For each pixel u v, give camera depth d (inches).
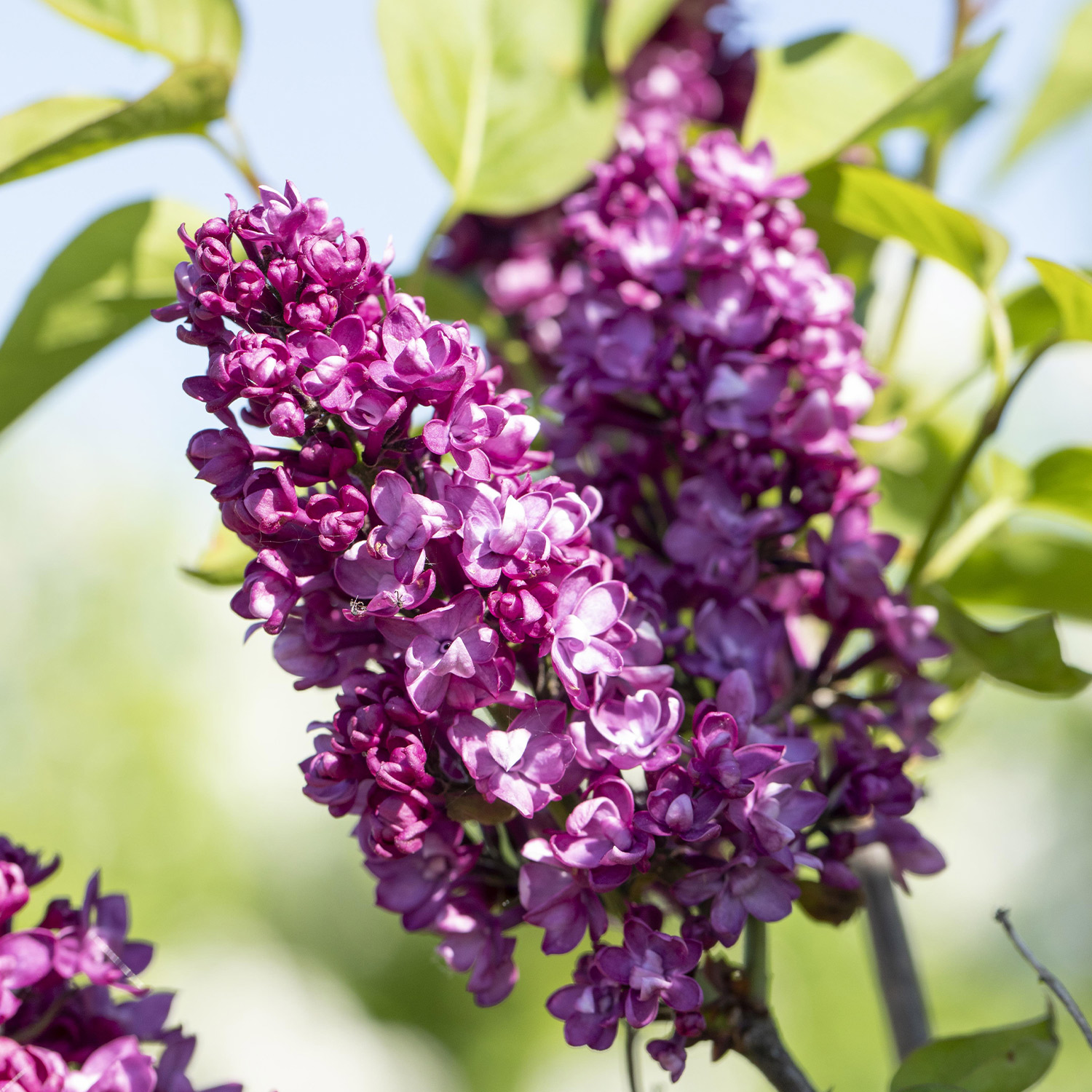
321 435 38.4
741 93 53.3
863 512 41.2
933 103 44.7
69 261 45.1
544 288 49.1
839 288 41.2
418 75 45.9
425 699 38.0
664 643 39.8
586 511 38.4
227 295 38.2
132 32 44.6
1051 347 43.7
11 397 45.6
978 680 44.3
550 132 46.3
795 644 41.7
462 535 38.0
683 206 42.4
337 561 38.1
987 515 46.6
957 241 44.2
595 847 38.2
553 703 38.2
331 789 38.5
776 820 38.4
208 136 44.2
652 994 38.0
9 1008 38.7
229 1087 39.9
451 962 39.2
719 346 41.1
